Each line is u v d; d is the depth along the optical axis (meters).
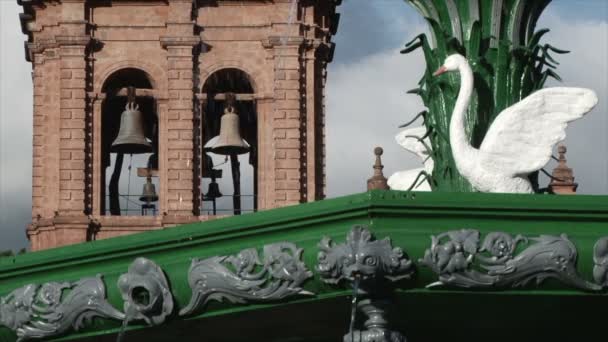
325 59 97.19
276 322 18.89
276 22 96.06
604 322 19.47
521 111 20.36
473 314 18.91
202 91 95.31
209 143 94.81
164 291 18.20
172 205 93.31
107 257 18.52
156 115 95.62
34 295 18.73
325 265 17.56
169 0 95.81
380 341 17.70
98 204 94.38
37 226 94.31
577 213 17.77
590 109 20.42
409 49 21.48
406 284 17.66
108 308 18.48
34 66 96.38
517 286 17.77
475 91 20.92
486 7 21.09
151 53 95.75
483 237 17.61
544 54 21.22
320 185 95.44
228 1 96.06
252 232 17.92
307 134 95.56
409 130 22.19
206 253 18.14
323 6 96.50
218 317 18.39
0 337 19.09
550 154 20.38
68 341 19.00
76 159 94.69
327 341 20.17
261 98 95.31
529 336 20.31
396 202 17.50
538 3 21.39
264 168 94.75
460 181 20.88
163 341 19.47
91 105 95.56
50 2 96.06
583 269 17.75
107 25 96.12
